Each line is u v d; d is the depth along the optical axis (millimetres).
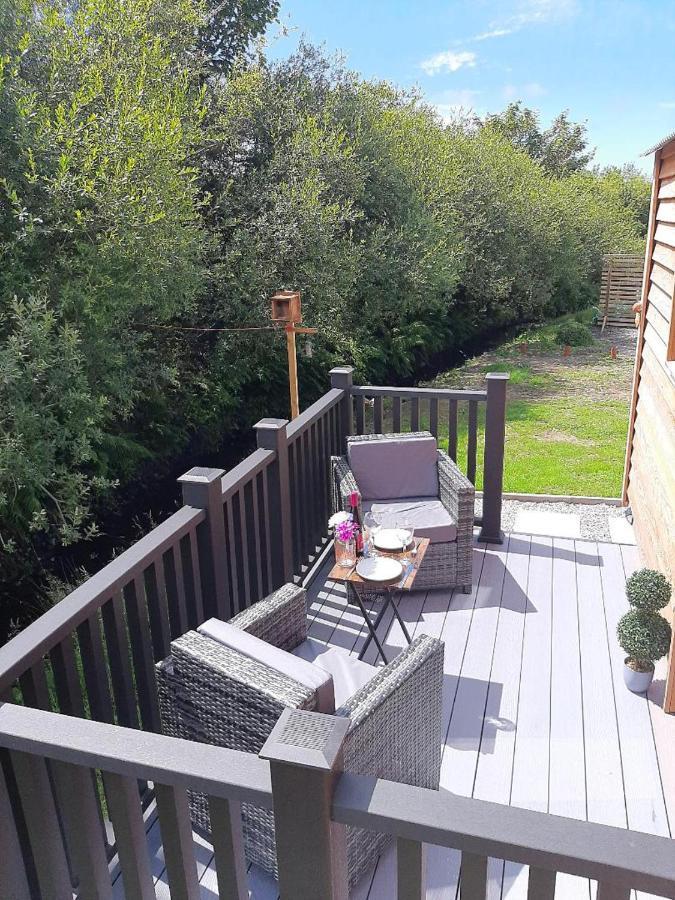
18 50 7051
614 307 18062
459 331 16750
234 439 11016
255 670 1893
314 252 10258
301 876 1216
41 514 6480
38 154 6633
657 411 4051
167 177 7469
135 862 1446
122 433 8477
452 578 3834
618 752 2658
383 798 1144
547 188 20344
